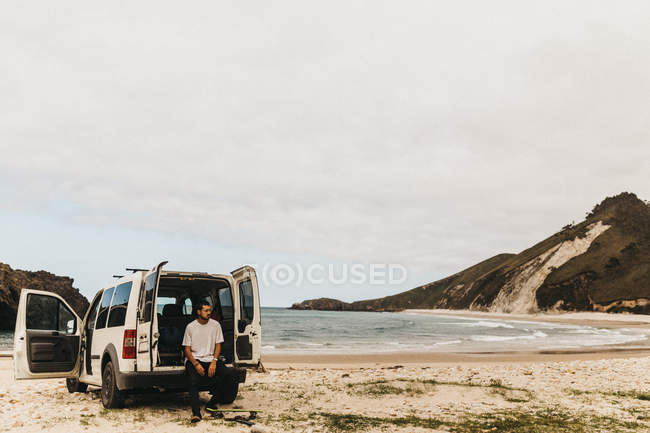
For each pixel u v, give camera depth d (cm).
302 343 3459
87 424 663
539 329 6469
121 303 805
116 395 767
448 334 5031
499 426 690
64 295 5466
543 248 16862
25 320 853
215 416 735
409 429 670
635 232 14050
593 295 12206
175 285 901
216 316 891
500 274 17500
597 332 5625
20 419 692
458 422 718
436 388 1063
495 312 14750
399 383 1142
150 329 743
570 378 1273
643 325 8169
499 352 2545
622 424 710
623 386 1123
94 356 882
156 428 656
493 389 1048
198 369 725
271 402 889
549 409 834
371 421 717
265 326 6316
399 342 3647
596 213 17225
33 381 1234
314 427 679
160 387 748
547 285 13525
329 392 1014
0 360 1780
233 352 830
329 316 12988
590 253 13962
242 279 863
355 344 3378
